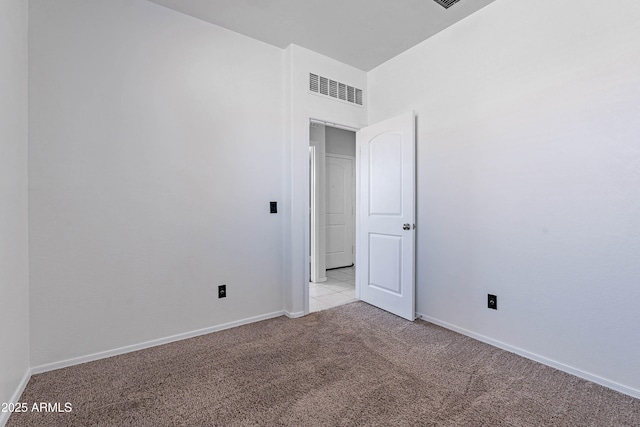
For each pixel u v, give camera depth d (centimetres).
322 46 280
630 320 161
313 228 431
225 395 162
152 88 218
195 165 237
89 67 195
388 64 307
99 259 199
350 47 282
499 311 219
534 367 191
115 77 204
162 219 223
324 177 439
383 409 150
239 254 260
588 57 175
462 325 243
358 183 338
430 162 266
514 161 208
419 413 147
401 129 280
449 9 226
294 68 277
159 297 222
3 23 144
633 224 160
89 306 196
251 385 171
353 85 322
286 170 282
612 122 166
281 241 285
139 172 213
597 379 172
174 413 148
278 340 231
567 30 183
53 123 184
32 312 179
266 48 275
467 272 239
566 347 185
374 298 315
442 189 256
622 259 164
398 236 285
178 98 229
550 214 191
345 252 550
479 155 229
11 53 153
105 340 202
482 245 228
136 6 212
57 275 186
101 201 200
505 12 212
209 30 244
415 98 279
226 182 252
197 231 238
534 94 198
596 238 173
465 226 240
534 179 198
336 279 451
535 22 197
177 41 229
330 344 224
